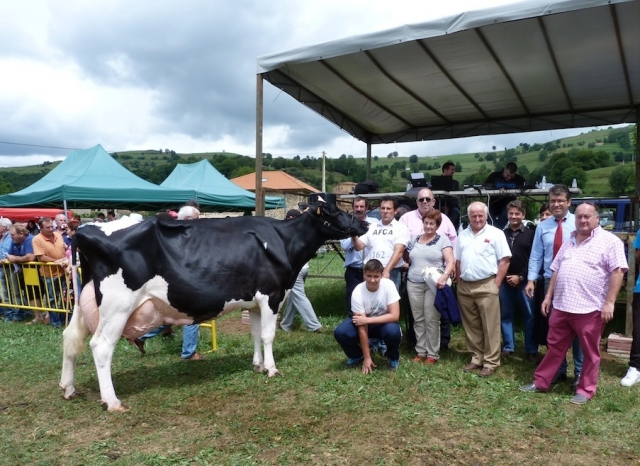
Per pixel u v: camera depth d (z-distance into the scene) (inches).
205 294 184.4
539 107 432.5
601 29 271.6
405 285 249.1
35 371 216.1
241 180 1467.8
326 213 216.2
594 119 446.3
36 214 721.6
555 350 182.2
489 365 203.6
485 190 316.5
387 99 405.1
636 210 397.4
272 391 187.2
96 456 138.8
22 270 335.9
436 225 218.8
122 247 170.6
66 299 320.5
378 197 339.6
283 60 296.7
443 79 356.2
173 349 247.3
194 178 725.3
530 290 207.0
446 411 167.6
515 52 306.0
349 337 208.1
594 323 173.2
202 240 189.2
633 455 137.6
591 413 164.4
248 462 133.7
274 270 201.2
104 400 171.8
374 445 142.8
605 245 172.4
